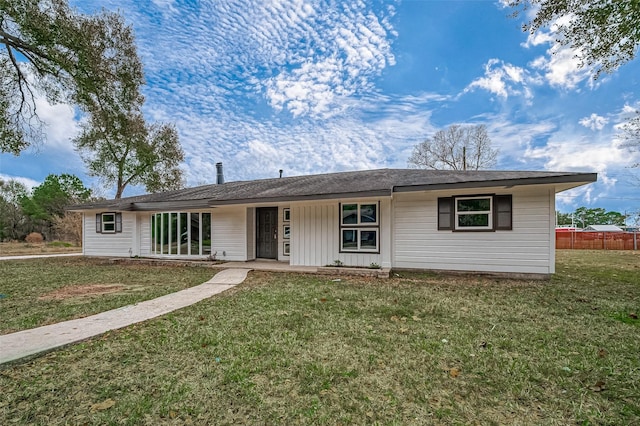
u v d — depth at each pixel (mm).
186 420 2166
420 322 4230
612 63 7594
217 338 3619
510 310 4809
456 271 8133
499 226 7770
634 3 6242
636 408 2305
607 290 6238
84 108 12430
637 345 3422
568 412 2266
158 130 25516
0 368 2873
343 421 2154
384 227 8500
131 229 12305
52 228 28344
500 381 2672
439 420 2168
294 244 9422
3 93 11281
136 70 13203
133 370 2869
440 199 8320
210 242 11180
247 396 2441
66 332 3795
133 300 5516
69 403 2357
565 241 20422
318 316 4492
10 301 5527
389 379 2705
